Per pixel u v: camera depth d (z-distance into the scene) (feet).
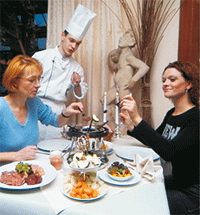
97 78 7.38
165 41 6.77
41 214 2.03
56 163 2.96
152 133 3.13
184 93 3.58
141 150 3.79
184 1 6.25
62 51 6.07
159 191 2.37
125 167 2.76
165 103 6.89
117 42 7.09
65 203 2.08
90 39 7.16
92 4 7.06
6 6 7.93
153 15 6.14
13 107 3.59
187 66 3.51
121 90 6.19
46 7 8.34
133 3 6.97
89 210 1.96
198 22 6.15
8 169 2.78
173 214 2.65
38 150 3.82
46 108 4.52
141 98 6.84
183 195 3.02
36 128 3.98
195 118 3.25
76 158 2.53
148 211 1.96
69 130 3.26
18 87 3.43
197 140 3.13
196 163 3.20
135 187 2.48
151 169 2.77
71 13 7.27
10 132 3.46
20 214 2.12
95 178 2.45
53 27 7.45
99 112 7.39
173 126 3.64
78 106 4.26
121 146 4.24
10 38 8.16
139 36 6.46
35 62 3.58
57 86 6.05
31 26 7.90
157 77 6.97
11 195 2.24
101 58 7.18
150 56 6.48
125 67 6.15
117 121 4.45
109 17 7.05
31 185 2.38
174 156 3.08
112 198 2.20
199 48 6.18
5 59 8.32
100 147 3.14
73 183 2.37
